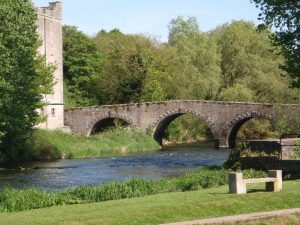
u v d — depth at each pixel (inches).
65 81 3875.5
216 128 3093.0
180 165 2166.6
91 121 3287.4
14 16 1824.6
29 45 1947.6
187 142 3814.0
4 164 2229.3
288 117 2775.6
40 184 1596.9
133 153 2783.0
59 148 2576.3
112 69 3757.4
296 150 1453.0
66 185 1567.4
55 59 3260.3
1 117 1968.5
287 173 1391.5
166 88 3752.5
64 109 3336.6
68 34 3922.2
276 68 3607.3
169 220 730.8
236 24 3927.2
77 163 2266.2
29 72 1995.6
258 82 3535.9
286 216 729.6
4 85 1817.2
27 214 839.7
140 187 1128.8
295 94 3277.6
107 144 2849.4
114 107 3262.8
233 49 3769.7
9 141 2300.7
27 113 2135.8
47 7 3272.6
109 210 795.4
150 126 3206.2
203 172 1339.8
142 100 3671.3
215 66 3720.5
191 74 3698.3
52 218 764.6
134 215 743.1
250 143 1503.4
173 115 3223.4
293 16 1395.2
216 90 3636.8
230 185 908.6
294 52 1378.0
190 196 911.0
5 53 1787.6
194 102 3142.2
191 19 4116.6
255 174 1268.5
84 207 879.7
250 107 2974.9
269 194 858.1
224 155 2598.4
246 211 780.0
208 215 758.5
